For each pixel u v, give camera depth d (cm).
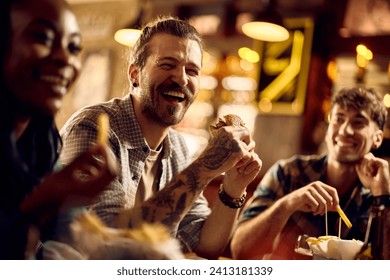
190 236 194
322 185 195
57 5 106
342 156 229
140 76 180
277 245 218
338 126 232
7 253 104
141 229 109
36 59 102
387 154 494
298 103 605
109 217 127
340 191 233
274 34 512
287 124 614
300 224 223
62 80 106
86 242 108
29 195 102
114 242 106
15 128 110
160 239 107
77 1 834
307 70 603
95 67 796
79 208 116
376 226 170
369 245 156
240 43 704
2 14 101
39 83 103
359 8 587
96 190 99
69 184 98
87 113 176
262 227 209
